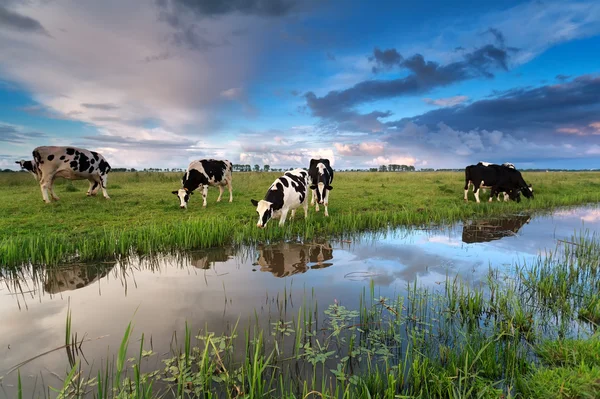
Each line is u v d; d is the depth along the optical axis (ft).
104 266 20.54
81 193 49.52
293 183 29.81
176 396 9.32
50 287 17.13
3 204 37.88
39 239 22.84
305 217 32.32
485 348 10.77
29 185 61.52
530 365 10.30
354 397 9.08
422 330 12.75
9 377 9.98
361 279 18.22
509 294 15.21
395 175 96.07
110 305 14.84
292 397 8.68
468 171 46.24
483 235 28.91
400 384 9.78
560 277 17.46
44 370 10.34
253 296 15.87
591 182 75.46
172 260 21.84
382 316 14.07
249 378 8.93
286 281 17.92
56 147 39.22
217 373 10.30
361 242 26.40
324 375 10.25
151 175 78.23
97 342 11.88
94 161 41.73
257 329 12.79
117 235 24.64
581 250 22.50
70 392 9.36
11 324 13.14
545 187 63.41
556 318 13.89
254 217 33.45
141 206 38.73
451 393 9.26
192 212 35.83
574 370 9.42
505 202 46.80
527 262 21.35
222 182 42.50
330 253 23.35
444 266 20.57
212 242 25.02
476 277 18.69
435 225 32.89
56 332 12.51
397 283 17.71
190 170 39.17
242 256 22.70
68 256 21.94
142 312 14.16
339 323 13.39
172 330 12.71
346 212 37.60
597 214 40.11
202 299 15.52
